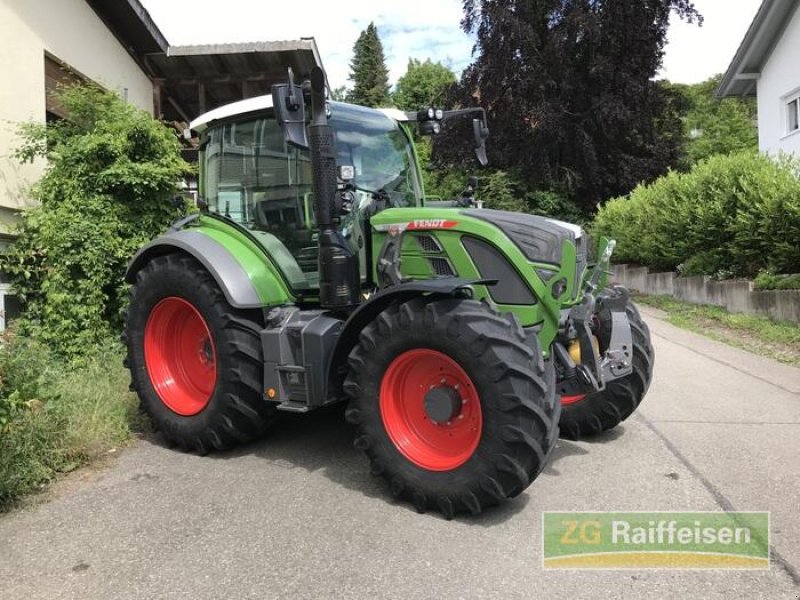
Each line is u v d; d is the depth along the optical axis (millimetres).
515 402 3260
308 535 3299
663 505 3637
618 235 16703
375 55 61656
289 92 3707
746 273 11297
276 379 4184
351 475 4117
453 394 3520
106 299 6684
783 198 9773
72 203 6641
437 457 3572
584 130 22672
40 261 6875
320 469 4223
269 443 4758
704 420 5281
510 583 2848
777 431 4961
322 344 3998
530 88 22328
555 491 3850
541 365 3377
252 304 4285
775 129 18250
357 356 3740
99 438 4555
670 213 13367
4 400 3570
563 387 4117
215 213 5070
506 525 3404
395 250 4078
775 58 18078
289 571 2955
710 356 7984
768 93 18578
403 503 3684
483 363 3311
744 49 18375
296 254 4664
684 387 6414
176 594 2787
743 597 2734
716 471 4141
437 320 3434
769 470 4148
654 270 14969
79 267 6516
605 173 23344
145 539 3273
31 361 4340
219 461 4398
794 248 9727
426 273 4027
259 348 4395
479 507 3398
